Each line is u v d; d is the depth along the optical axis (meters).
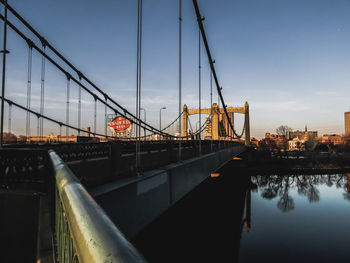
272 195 34.00
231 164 50.84
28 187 3.80
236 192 34.84
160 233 16.92
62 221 1.18
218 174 37.12
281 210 27.19
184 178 6.77
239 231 20.11
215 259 14.63
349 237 19.30
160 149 6.93
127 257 0.30
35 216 3.00
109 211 3.58
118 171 4.63
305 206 28.72
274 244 17.75
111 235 0.41
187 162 7.27
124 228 3.89
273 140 86.56
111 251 0.33
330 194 34.50
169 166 6.32
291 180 44.66
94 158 4.38
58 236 1.46
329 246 17.55
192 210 24.33
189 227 20.28
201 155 10.12
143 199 4.55
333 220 23.69
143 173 5.20
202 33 12.86
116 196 3.78
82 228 0.48
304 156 68.75
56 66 6.92
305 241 18.45
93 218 0.52
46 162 3.70
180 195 6.40
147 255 14.96
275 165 56.84
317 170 52.94
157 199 5.11
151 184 4.90
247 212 26.39
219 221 22.28
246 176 46.50
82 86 7.06
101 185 4.10
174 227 19.11
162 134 8.74
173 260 14.38
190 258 14.70
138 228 4.30
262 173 50.50
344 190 36.84
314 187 39.06
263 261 14.91
